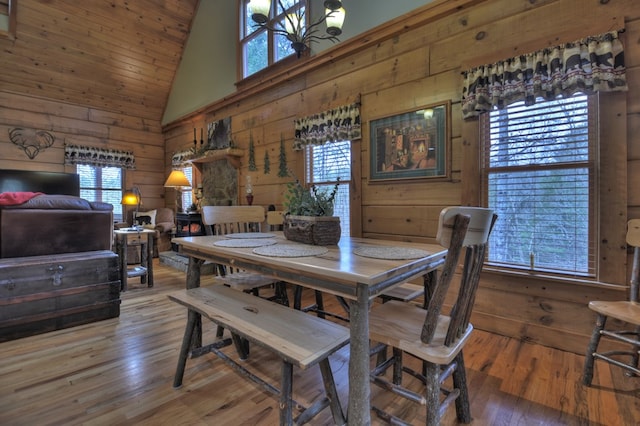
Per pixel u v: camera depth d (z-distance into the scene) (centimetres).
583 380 173
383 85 305
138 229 389
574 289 213
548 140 225
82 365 194
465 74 251
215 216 250
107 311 270
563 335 215
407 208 290
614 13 198
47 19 448
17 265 232
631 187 195
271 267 148
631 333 179
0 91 481
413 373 156
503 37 237
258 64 441
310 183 374
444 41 267
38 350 213
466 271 114
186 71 574
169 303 315
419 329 133
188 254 200
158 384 174
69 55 493
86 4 455
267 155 427
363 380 115
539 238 229
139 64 557
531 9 226
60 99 537
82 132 563
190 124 583
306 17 365
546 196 227
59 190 515
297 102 386
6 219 251
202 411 151
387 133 301
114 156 595
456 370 140
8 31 433
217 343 188
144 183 643
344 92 337
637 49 193
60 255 266
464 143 255
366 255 147
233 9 477
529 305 229
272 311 158
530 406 154
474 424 142
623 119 196
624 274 196
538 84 218
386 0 299
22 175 483
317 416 149
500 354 208
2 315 225
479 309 251
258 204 443
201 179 554
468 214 107
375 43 309
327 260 136
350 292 117
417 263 135
